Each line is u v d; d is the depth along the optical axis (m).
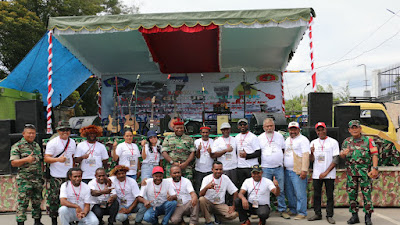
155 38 10.06
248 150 6.01
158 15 7.43
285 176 6.20
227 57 11.84
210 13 7.34
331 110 6.75
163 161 6.42
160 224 5.70
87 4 21.02
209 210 5.60
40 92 11.95
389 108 18.12
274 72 12.91
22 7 17.67
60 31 7.61
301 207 5.88
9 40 16.88
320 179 5.77
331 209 5.70
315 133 6.58
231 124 8.99
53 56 10.23
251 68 12.91
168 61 12.02
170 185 5.43
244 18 7.23
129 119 10.59
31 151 5.41
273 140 6.05
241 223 5.72
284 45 10.62
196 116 12.95
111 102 13.30
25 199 5.35
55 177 5.50
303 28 8.95
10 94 9.23
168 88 13.17
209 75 13.12
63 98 13.43
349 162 5.58
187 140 5.96
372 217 6.02
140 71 13.28
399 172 6.83
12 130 6.64
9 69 17.98
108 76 13.41
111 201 5.27
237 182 6.22
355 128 5.50
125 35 9.70
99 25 7.45
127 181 5.51
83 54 11.15
